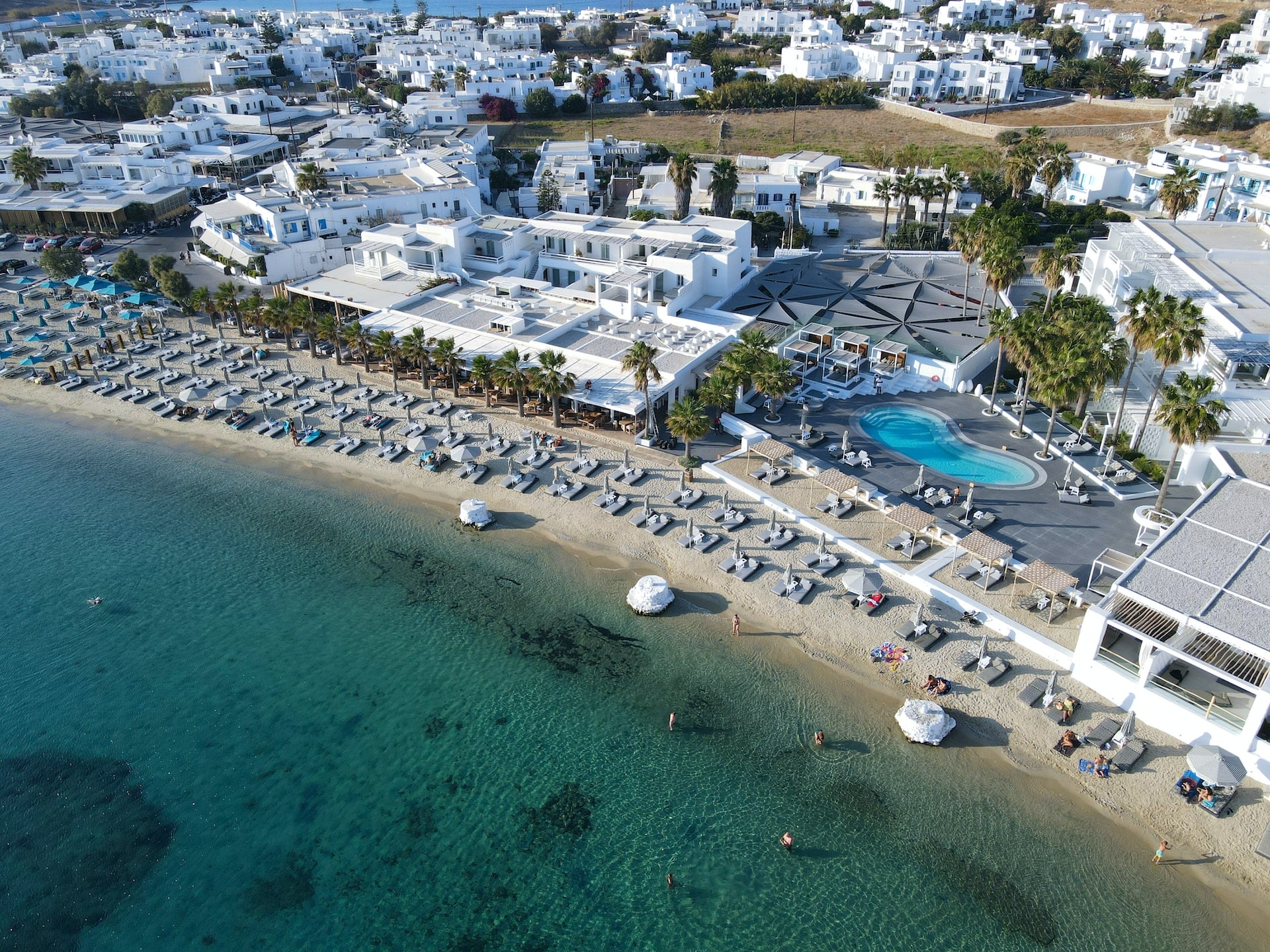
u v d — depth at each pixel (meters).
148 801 49.88
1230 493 59.66
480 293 101.00
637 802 48.84
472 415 85.75
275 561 68.88
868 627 58.97
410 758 51.94
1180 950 40.72
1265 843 44.34
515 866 45.66
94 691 57.47
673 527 69.38
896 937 41.69
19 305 114.94
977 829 46.44
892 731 52.09
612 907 43.50
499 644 60.00
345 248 125.81
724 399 75.56
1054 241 131.00
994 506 68.94
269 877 45.50
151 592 66.12
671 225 107.81
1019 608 58.75
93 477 80.50
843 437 76.50
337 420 86.31
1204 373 76.00
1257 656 45.91
